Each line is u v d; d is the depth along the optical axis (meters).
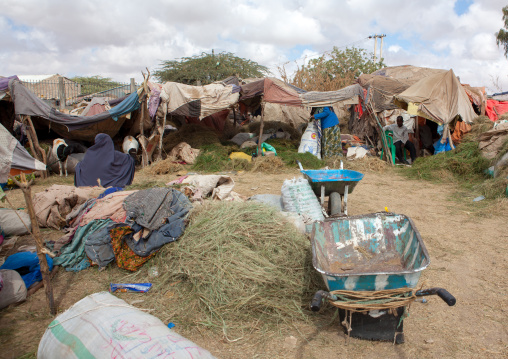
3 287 3.91
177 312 3.80
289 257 4.12
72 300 4.11
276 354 3.22
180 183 6.31
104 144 8.11
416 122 14.23
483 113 14.29
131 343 2.45
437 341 3.38
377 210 7.39
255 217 4.53
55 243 5.10
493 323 3.62
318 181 6.08
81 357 2.47
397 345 3.33
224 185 6.44
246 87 12.73
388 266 3.79
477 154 10.34
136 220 4.62
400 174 11.38
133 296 4.16
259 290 3.80
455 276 4.62
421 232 6.17
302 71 23.33
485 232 6.09
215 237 4.27
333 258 3.92
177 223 4.66
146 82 11.67
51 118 10.89
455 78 12.11
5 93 10.54
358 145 14.73
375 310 3.31
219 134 16.23
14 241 5.45
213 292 3.83
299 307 3.78
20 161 4.24
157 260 4.60
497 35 26.95
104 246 4.75
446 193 8.84
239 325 3.59
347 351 3.26
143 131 12.53
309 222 5.18
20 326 3.63
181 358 2.37
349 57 28.20
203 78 28.83
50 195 6.21
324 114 12.97
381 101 14.98
